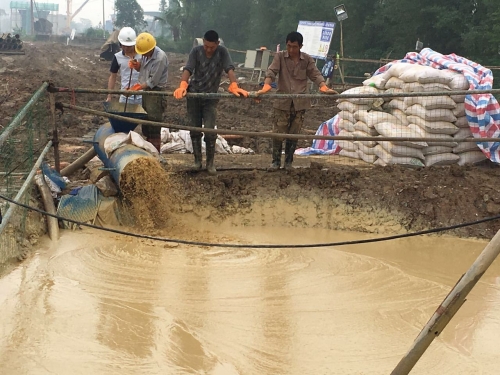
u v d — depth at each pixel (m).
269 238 8.19
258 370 4.95
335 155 11.05
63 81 22.62
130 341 5.26
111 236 7.81
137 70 9.07
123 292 6.24
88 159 9.37
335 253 7.72
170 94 8.20
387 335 5.61
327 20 34.38
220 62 8.72
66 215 7.97
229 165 9.82
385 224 8.60
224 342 5.35
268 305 6.12
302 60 8.86
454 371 5.09
